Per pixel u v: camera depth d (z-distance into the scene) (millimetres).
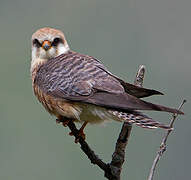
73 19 21453
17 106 18188
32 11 22172
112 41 20359
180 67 19531
